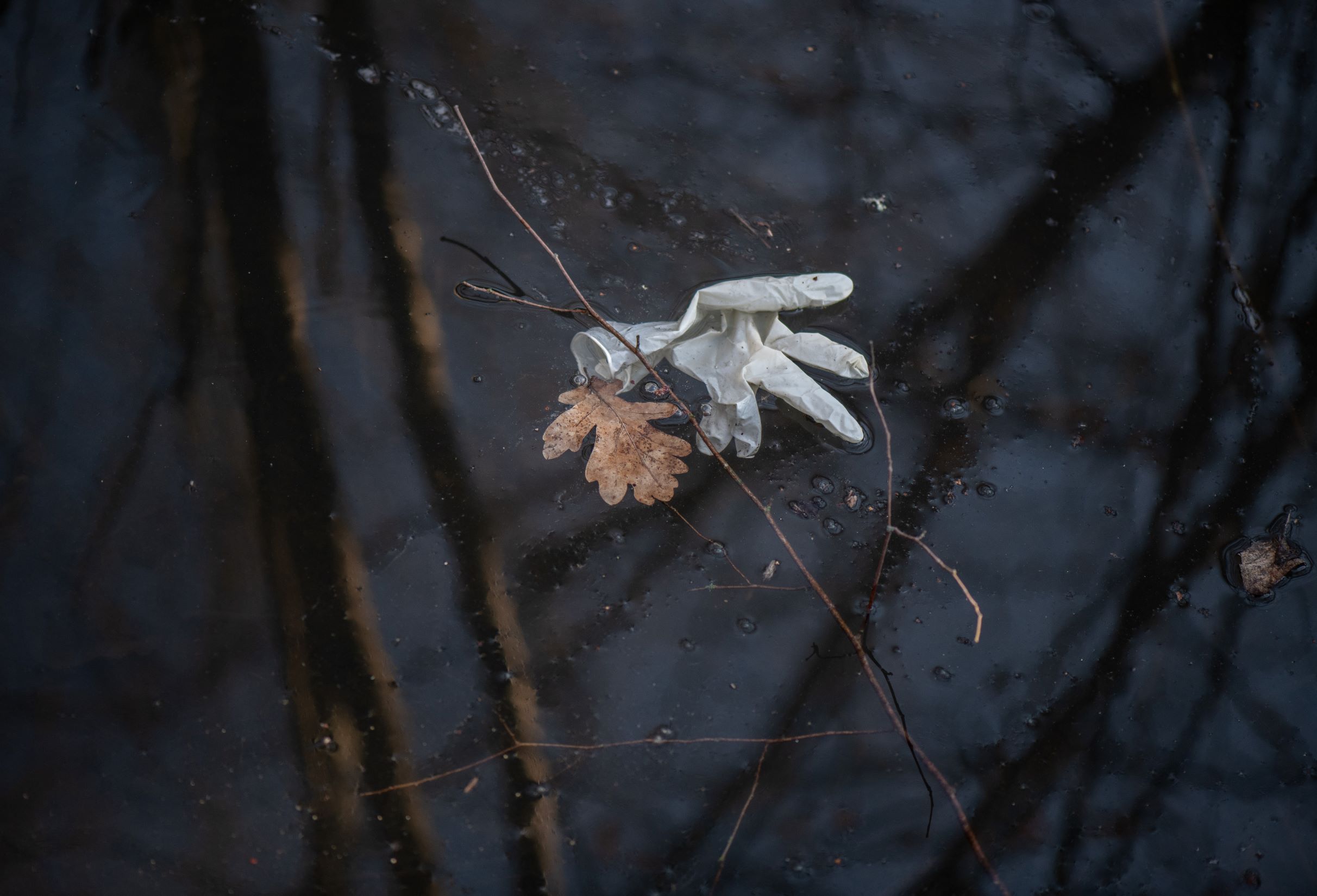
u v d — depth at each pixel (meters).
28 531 1.80
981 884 1.74
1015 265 1.93
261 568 1.80
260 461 1.83
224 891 1.72
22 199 1.90
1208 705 1.80
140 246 1.89
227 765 1.75
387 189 1.92
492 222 1.92
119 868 1.73
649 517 1.83
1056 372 1.89
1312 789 1.78
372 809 1.75
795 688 1.78
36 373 1.84
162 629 1.78
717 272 1.91
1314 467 1.88
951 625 1.81
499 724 1.77
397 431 1.84
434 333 1.87
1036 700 1.79
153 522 1.80
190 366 1.85
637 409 1.85
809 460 1.85
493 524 1.82
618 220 1.93
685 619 1.80
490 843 1.74
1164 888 1.75
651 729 1.77
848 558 1.82
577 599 1.80
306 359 1.86
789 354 1.87
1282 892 1.75
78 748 1.75
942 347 1.90
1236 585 1.83
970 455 1.86
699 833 1.75
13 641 1.77
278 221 1.90
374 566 1.80
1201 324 1.92
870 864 1.74
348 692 1.77
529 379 1.86
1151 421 1.88
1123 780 1.77
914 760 1.77
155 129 1.93
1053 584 1.82
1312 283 1.95
